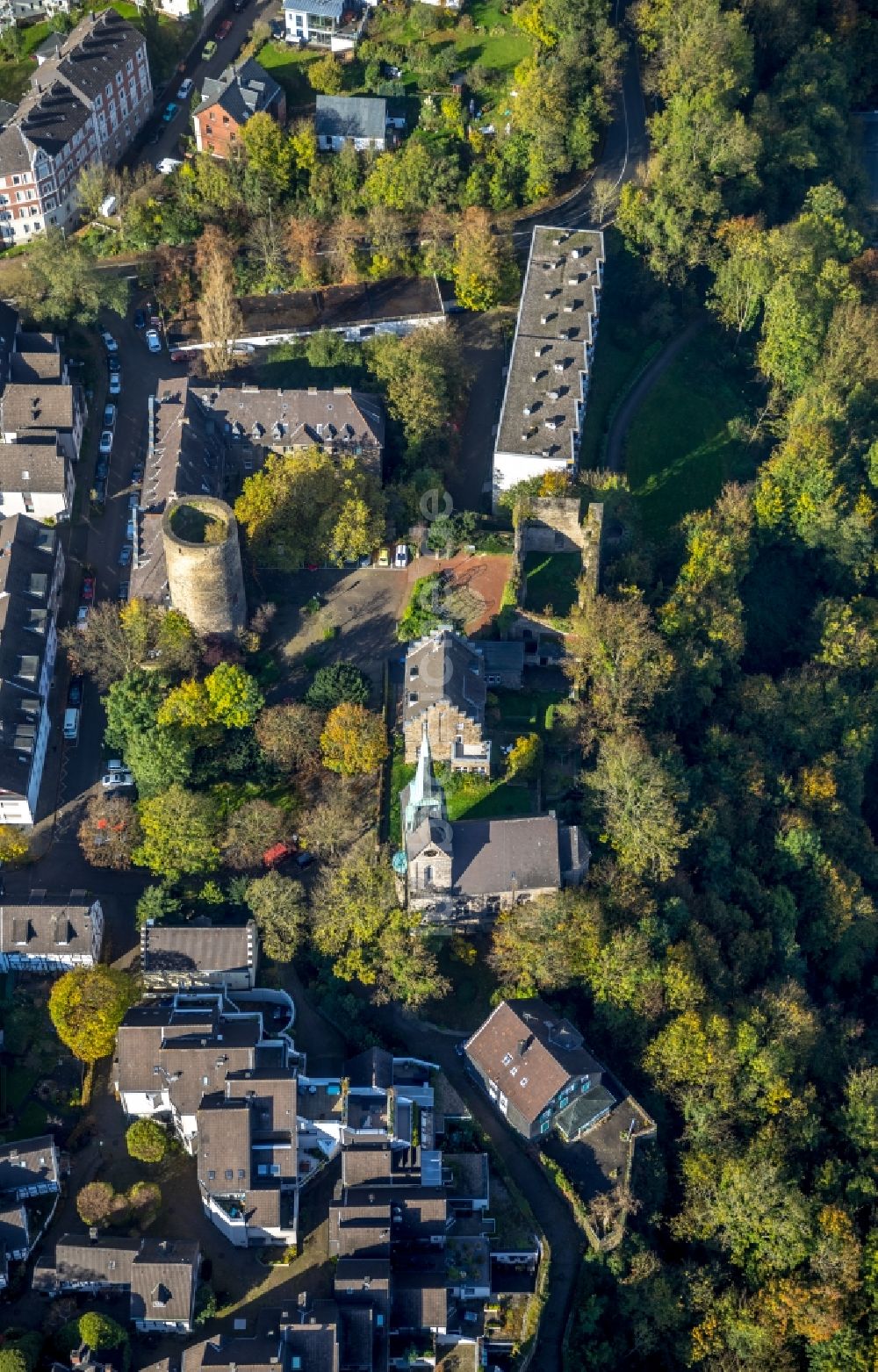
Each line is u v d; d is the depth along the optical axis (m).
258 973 188.50
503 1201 173.62
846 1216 174.62
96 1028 177.12
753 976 198.12
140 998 185.25
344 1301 162.12
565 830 187.75
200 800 194.88
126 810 198.25
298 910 186.50
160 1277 163.00
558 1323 169.50
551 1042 176.88
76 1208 173.62
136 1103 177.12
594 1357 168.12
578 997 188.62
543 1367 168.00
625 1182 173.12
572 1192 172.12
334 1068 181.38
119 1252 165.62
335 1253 169.12
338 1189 172.50
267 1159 170.38
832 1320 168.12
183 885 194.00
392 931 182.75
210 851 193.38
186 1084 174.25
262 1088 172.00
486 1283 167.50
